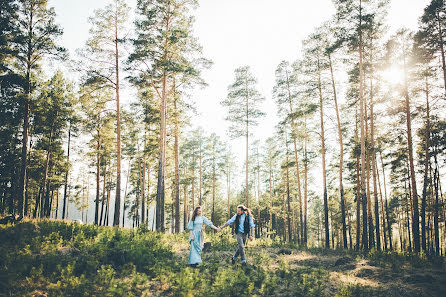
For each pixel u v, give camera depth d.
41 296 5.05
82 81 17.34
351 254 14.23
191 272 6.88
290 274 7.05
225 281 6.00
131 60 16.34
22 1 15.78
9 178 24.98
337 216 37.84
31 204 32.75
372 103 19.06
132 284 5.68
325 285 6.89
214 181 41.19
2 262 5.89
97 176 26.44
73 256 7.10
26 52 15.62
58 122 25.45
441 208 24.27
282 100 24.62
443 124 17.11
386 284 7.46
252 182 47.53
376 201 19.02
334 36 17.70
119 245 8.28
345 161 24.39
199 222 8.21
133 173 35.88
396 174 27.64
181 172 40.97
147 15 16.75
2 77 15.29
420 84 17.83
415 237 15.78
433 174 23.39
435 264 10.55
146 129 27.61
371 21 16.20
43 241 7.70
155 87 17.92
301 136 22.38
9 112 18.55
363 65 17.52
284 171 32.28
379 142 20.39
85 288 5.31
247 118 25.89
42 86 19.80
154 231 13.23
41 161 26.30
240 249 8.14
